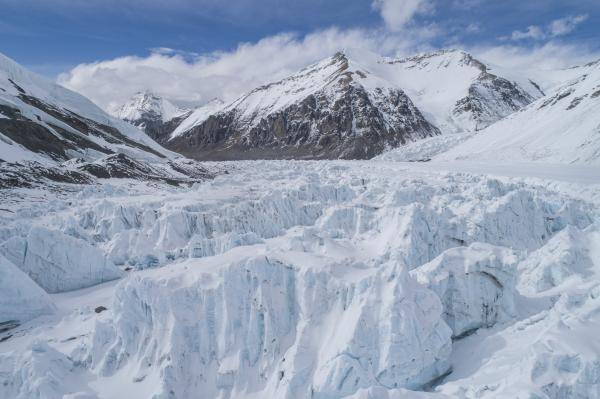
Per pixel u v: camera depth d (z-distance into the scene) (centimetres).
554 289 3397
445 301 2950
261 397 2422
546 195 6256
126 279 2889
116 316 2819
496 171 10656
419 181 7800
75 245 4303
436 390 2350
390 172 11475
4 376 2500
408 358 2361
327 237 3716
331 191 6775
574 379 2003
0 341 3172
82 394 2344
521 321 2798
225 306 2653
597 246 3650
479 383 2239
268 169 14438
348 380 2273
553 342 2159
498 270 2995
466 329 2933
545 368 2064
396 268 2558
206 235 5334
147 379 2547
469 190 6381
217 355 2606
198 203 5716
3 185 7525
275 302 2662
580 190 7044
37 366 2475
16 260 4162
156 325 2669
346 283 2575
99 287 4278
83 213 5697
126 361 2706
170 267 3033
